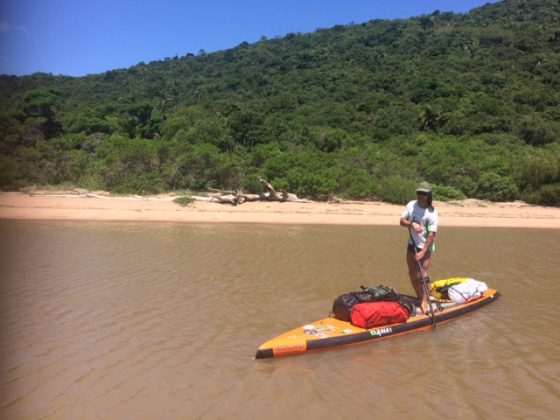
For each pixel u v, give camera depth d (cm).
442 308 760
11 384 498
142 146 2389
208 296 814
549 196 2383
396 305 687
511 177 2522
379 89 6744
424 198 740
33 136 3147
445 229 1697
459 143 3738
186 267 1005
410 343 650
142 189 2155
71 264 1005
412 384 527
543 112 4962
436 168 2670
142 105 6334
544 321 743
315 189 2188
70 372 528
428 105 4947
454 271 1064
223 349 604
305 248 1248
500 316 767
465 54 8362
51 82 9412
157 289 844
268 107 6341
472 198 2531
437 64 7538
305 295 835
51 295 794
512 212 2131
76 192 2150
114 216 1677
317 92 6919
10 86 5294
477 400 493
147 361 562
